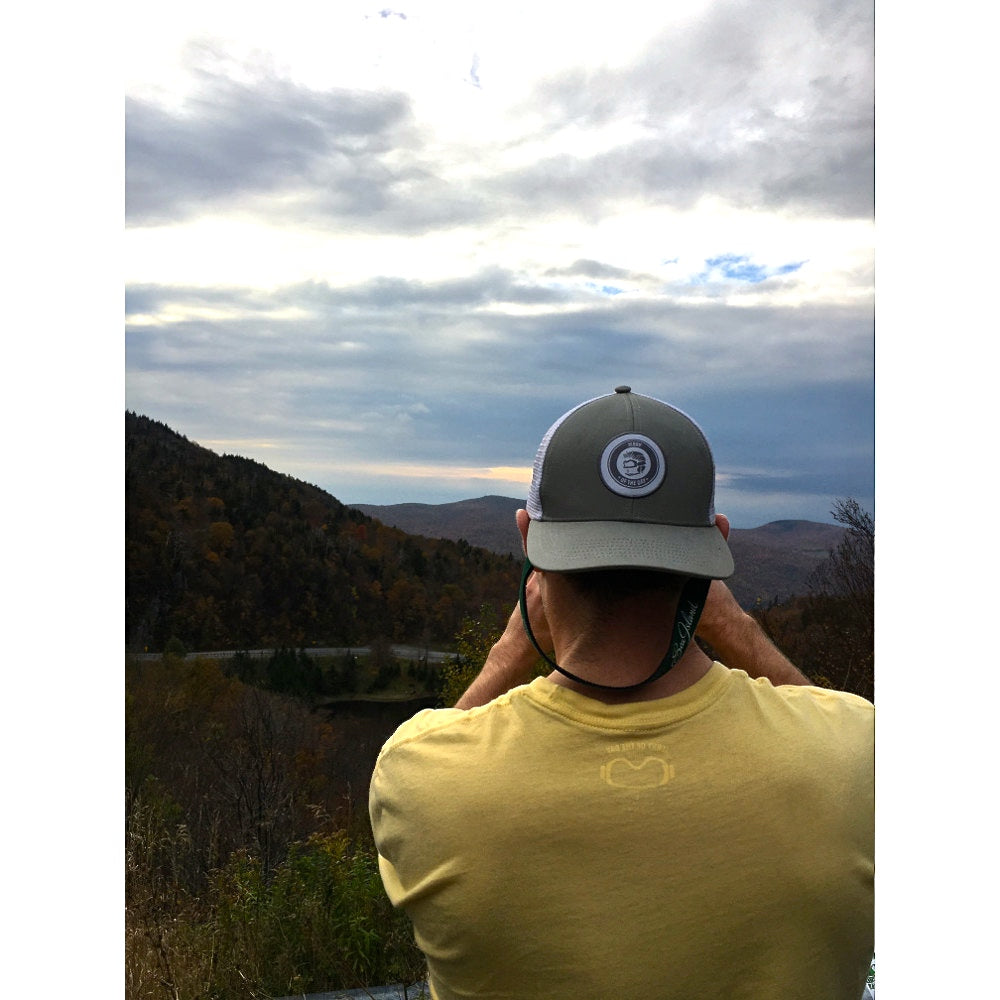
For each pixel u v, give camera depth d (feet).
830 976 2.98
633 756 2.87
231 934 8.68
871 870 3.00
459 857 2.87
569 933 2.83
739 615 3.68
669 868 2.82
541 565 2.93
